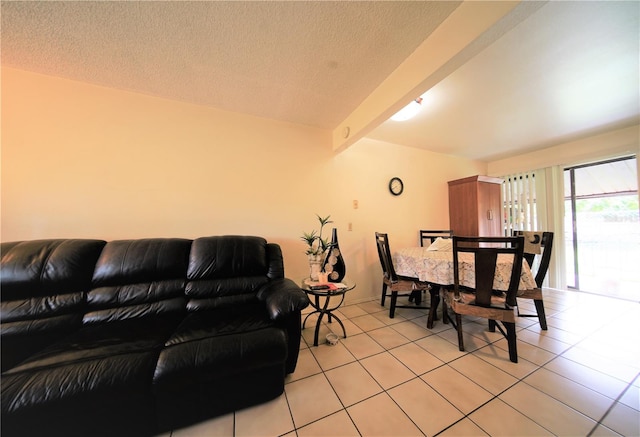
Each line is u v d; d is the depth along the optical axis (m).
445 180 3.78
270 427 1.14
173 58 1.57
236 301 1.75
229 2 1.17
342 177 2.86
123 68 1.67
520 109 2.32
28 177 1.69
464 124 2.68
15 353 1.21
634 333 2.04
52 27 1.30
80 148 1.82
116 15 1.24
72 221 1.79
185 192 2.11
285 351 1.31
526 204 3.78
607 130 2.86
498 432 1.10
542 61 1.63
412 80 1.54
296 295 1.50
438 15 1.25
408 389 1.38
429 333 2.09
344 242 2.86
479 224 3.41
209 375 1.14
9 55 1.53
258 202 2.39
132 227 1.95
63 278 1.42
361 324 2.29
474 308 1.76
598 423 1.13
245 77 1.78
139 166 1.97
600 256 3.83
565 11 1.25
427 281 2.13
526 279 1.95
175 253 1.73
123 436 1.06
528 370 1.54
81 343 1.16
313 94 2.01
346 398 1.32
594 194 3.88
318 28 1.33
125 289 1.56
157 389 1.07
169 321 1.47
